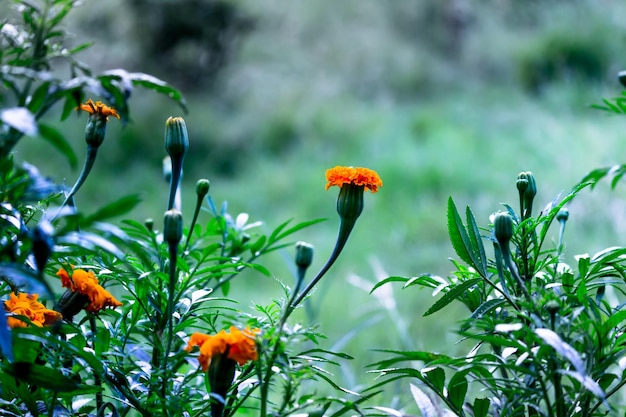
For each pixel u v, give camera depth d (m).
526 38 10.05
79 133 7.43
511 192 5.80
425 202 5.77
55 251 1.39
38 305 1.43
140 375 1.46
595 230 4.26
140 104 8.34
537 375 1.37
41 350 1.40
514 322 1.47
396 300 3.58
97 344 1.44
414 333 3.10
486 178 6.11
